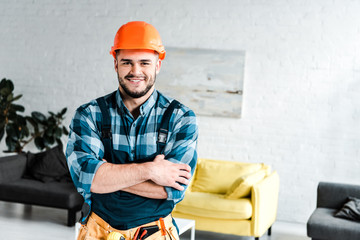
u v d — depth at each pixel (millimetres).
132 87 1604
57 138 5922
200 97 5562
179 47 5617
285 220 5395
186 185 1647
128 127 1677
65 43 6098
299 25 5293
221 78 5496
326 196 4695
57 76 6133
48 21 6156
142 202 1613
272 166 5414
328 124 5242
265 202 4391
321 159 5273
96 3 5973
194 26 5609
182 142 1666
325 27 5219
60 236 4387
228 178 4906
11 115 5863
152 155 1670
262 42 5410
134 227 1599
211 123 5594
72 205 4719
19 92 6266
